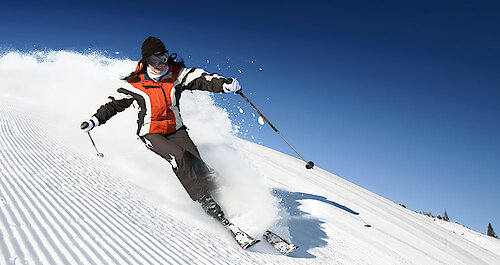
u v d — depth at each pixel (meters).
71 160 3.05
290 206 4.57
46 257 1.42
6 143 2.99
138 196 2.69
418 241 6.20
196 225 2.54
